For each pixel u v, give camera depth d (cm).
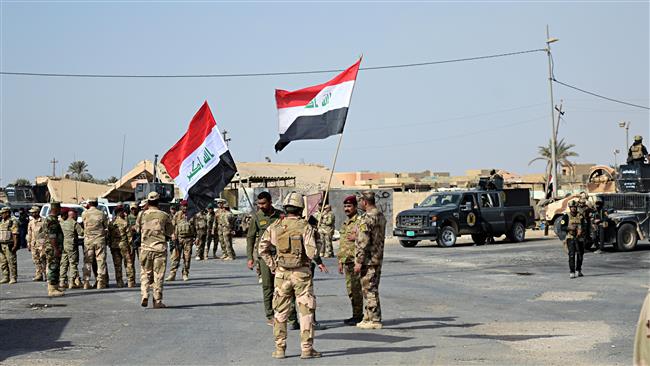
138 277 2012
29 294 1559
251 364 830
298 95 1340
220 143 1466
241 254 3000
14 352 915
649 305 305
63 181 6262
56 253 1520
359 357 857
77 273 1703
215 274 2022
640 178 2803
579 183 6278
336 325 1108
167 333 1048
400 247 3048
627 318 1148
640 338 305
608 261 2208
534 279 1745
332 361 837
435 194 3130
